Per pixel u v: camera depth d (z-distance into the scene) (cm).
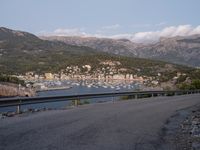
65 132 1198
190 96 4278
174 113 2112
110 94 3144
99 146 989
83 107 2316
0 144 965
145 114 1961
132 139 1140
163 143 1118
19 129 1235
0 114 1756
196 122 1670
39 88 10612
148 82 14388
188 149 1031
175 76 12306
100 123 1468
